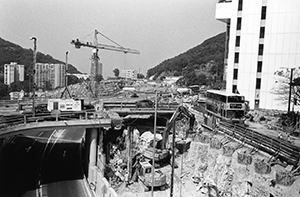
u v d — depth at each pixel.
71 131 100.62
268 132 62.09
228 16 100.56
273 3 84.25
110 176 69.00
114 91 164.88
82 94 145.12
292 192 42.66
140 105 91.56
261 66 87.50
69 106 73.25
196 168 66.81
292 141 53.59
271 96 85.81
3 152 74.56
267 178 47.25
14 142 84.69
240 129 61.84
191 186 62.22
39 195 56.91
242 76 90.62
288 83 77.50
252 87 89.00
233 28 92.06
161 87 182.62
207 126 73.69
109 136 78.94
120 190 62.91
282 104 83.69
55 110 69.31
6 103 89.06
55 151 81.25
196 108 91.88
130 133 72.88
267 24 85.56
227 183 54.84
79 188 61.31
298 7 81.12
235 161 55.06
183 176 66.56
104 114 76.06
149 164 65.81
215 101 71.50
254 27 87.88
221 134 67.44
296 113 71.62
